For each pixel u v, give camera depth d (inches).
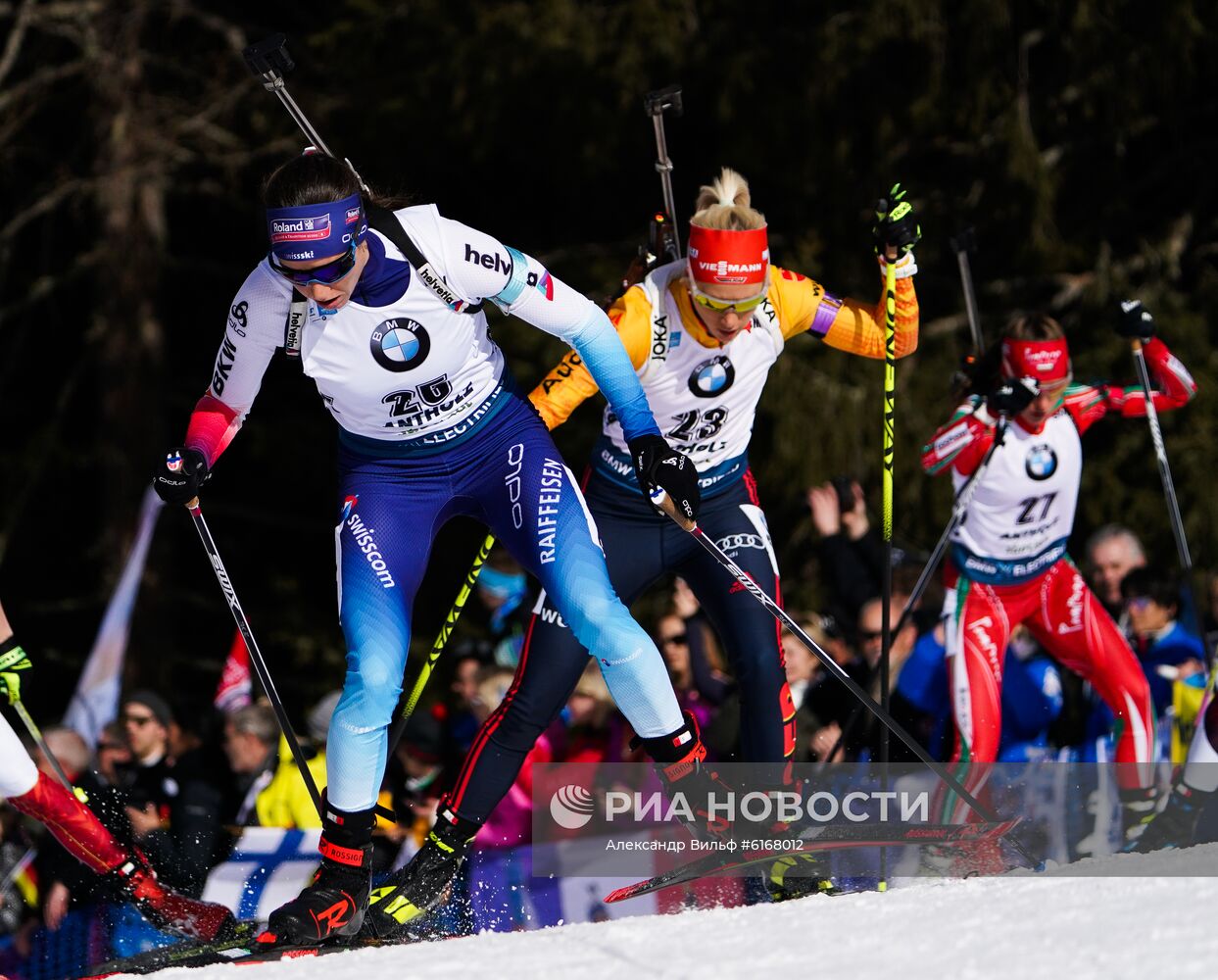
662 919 460.1
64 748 789.2
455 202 1763.0
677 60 1494.8
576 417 1533.0
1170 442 1498.5
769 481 1505.9
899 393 1510.8
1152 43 1475.1
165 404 1785.2
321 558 1891.0
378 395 504.7
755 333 593.9
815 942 402.0
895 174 1566.2
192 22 1833.2
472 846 740.0
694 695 848.3
